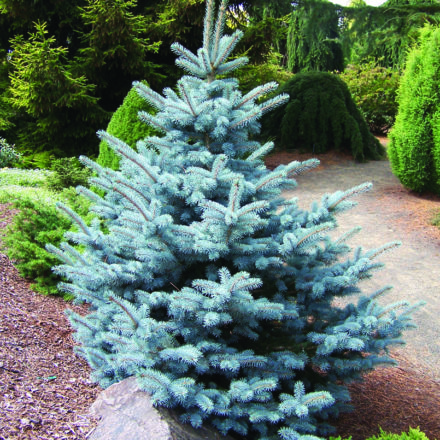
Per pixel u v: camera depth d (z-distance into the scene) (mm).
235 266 2934
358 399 3680
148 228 2510
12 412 2424
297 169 3027
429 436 3199
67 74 9984
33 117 11820
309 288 2850
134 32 10680
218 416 2627
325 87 12438
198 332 2699
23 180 8906
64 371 3125
